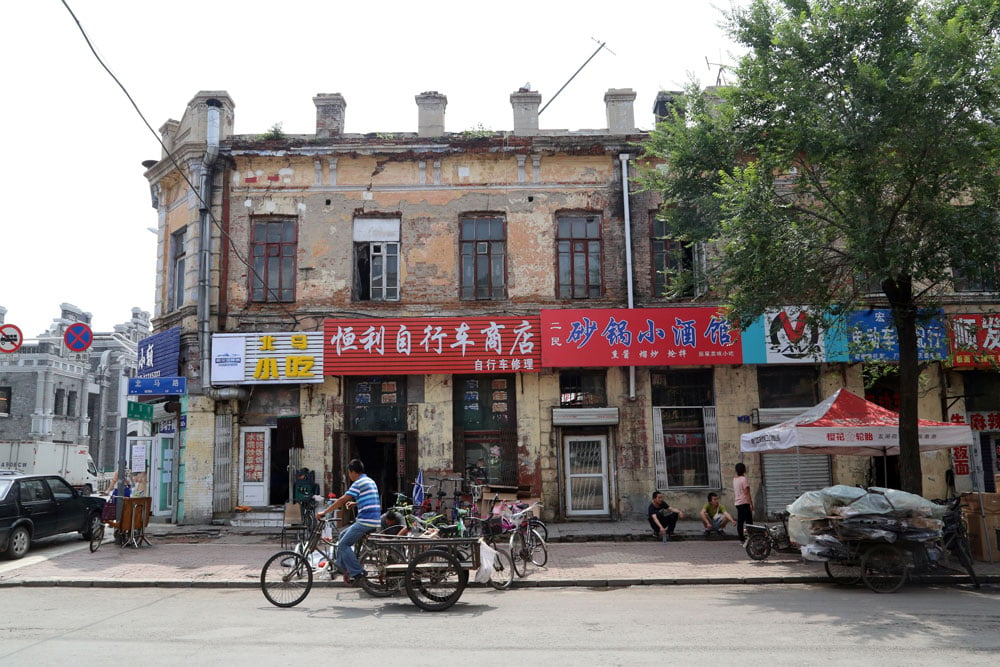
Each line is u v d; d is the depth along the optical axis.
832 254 13.80
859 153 10.72
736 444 16.91
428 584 8.71
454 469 16.73
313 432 16.84
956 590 10.03
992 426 17.30
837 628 7.47
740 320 12.69
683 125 14.24
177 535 15.38
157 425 18.58
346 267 17.41
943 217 10.74
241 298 17.30
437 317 17.00
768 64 11.75
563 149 17.69
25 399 41.00
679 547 13.80
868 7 11.30
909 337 11.91
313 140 17.56
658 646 6.71
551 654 6.43
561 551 13.38
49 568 11.96
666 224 17.81
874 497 10.04
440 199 17.70
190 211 18.00
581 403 17.22
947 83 9.91
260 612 8.60
